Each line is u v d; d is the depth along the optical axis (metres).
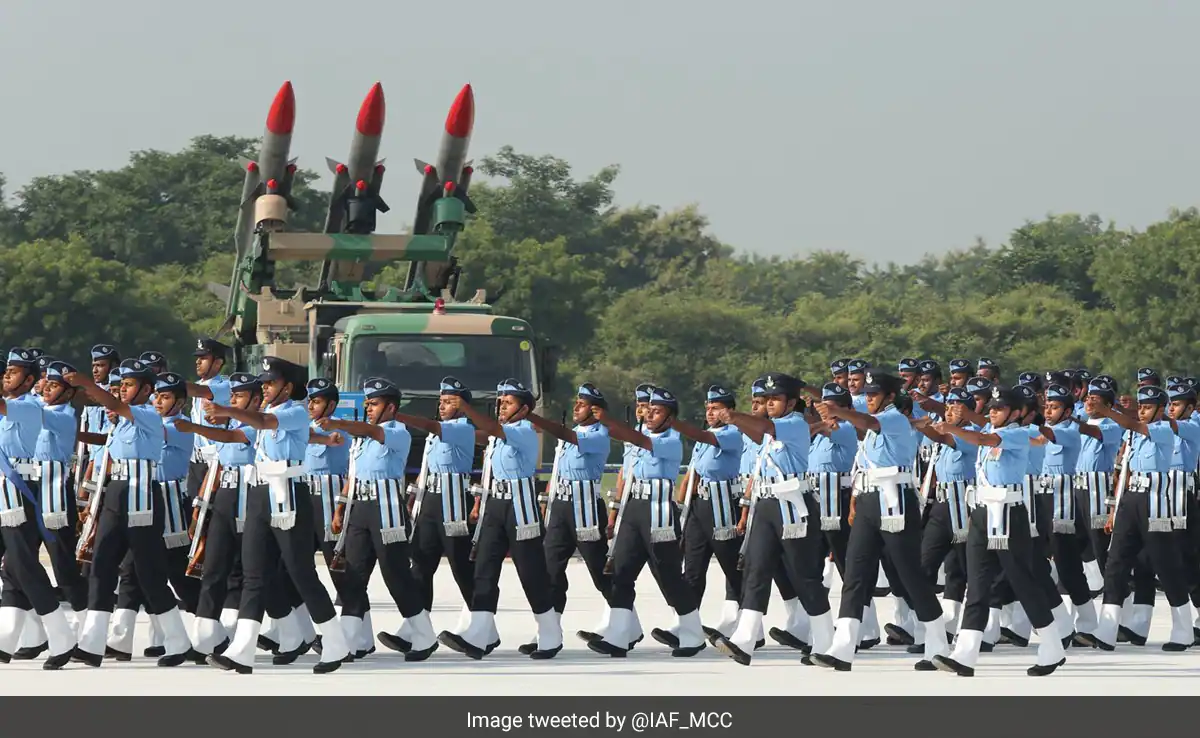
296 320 45.00
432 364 41.22
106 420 28.47
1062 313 133.38
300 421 24.20
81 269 103.88
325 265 46.84
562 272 110.88
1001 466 24.33
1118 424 28.72
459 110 46.19
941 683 23.95
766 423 25.02
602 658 26.42
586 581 39.66
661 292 156.88
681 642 26.67
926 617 24.98
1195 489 27.95
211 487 24.81
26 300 102.44
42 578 24.62
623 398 119.56
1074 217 178.75
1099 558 30.17
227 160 156.38
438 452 26.39
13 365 24.48
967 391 25.84
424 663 25.75
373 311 43.97
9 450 24.58
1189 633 27.78
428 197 47.59
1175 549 27.61
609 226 164.62
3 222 152.75
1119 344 110.69
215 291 50.03
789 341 126.94
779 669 25.31
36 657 25.92
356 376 40.84
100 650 24.73
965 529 25.89
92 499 24.70
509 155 157.25
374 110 45.56
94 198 152.62
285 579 25.20
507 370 41.59
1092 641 28.12
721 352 125.69
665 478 26.33
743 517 27.48
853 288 182.88
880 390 24.44
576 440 26.73
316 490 26.75
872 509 24.89
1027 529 24.47
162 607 24.95
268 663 25.70
